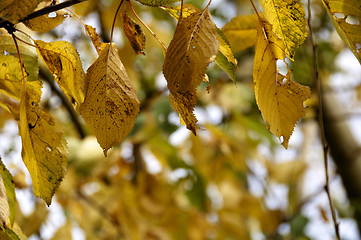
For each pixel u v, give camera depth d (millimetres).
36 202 1758
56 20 781
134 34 795
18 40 808
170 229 2244
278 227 2539
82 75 752
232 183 2498
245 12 2158
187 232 2301
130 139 2096
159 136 2121
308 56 2145
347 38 762
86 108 744
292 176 2605
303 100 757
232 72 774
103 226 2029
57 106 1849
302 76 2164
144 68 2174
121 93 745
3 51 802
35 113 768
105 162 1953
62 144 770
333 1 756
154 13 1862
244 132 2449
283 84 759
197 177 2266
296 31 760
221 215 2484
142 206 2137
